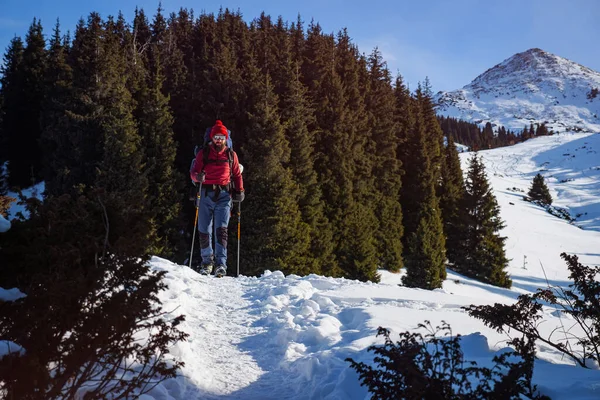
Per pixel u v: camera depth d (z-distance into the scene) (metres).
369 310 4.97
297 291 6.23
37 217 2.60
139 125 32.81
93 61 32.72
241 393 3.25
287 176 31.81
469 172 52.06
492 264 47.84
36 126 48.34
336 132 40.72
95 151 30.83
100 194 2.59
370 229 40.53
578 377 3.04
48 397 2.11
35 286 2.26
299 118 37.84
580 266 3.86
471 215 50.53
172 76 44.00
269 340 4.45
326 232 34.88
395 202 48.03
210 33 57.53
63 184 30.73
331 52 56.47
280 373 3.70
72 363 2.17
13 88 49.47
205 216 7.82
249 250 29.75
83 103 32.00
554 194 114.88
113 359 2.35
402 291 6.39
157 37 59.09
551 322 5.19
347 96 49.25
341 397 2.98
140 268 2.44
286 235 30.22
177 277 6.52
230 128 36.22
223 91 38.06
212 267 7.85
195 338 4.29
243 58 49.56
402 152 57.88
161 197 30.06
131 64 40.94
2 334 2.19
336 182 39.06
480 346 3.68
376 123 51.22
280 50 51.09
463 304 5.73
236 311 5.50
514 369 2.34
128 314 2.25
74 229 2.54
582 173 136.75
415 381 2.24
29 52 50.50
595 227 82.19
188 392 3.06
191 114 39.34
